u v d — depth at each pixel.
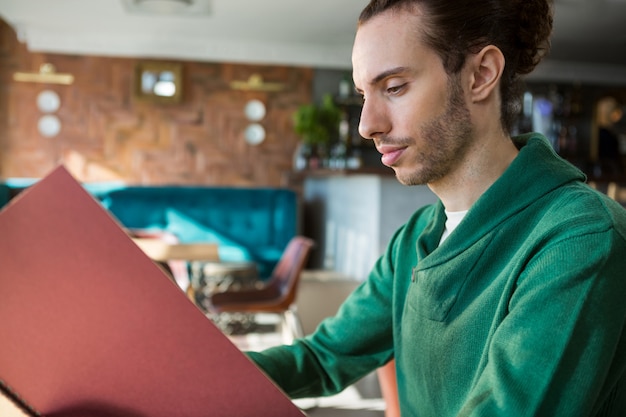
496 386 0.67
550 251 0.71
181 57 7.92
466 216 0.82
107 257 0.59
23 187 7.31
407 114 0.79
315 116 6.83
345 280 6.07
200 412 0.62
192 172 8.14
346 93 8.11
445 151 0.81
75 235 0.59
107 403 0.61
